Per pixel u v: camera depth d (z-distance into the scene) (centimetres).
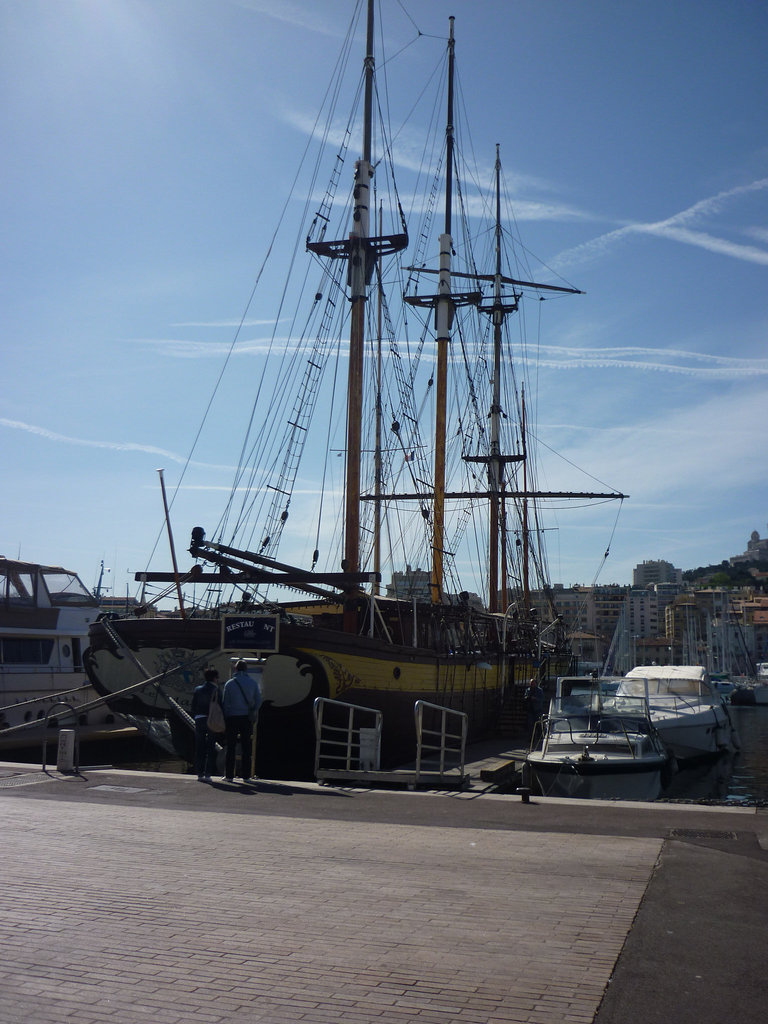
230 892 799
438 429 4462
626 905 756
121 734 3359
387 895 790
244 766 1608
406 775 1673
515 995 564
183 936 677
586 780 2333
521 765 2595
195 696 1700
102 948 649
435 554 4197
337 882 836
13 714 3109
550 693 4991
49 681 3281
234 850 975
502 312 6069
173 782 1523
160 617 2612
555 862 918
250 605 2486
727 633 13838
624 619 11788
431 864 910
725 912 736
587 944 657
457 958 629
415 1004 551
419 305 4788
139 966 613
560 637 5919
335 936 677
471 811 1251
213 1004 550
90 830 1077
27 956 632
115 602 4312
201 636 2300
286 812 1237
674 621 18062
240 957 631
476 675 3456
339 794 1430
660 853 959
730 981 586
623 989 573
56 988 575
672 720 3356
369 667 2486
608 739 2525
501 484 5850
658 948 648
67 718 3303
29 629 3247
